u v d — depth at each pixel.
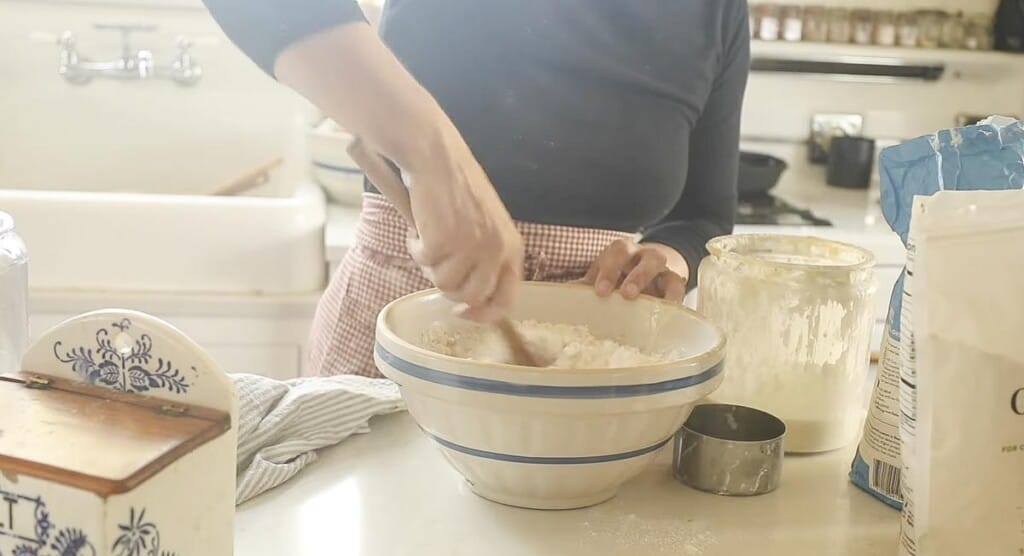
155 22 1.76
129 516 0.42
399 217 0.99
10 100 1.76
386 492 0.68
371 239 1.03
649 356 0.75
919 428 0.53
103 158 1.81
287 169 1.83
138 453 0.43
